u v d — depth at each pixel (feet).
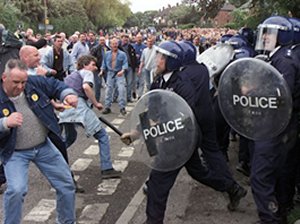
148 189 15.48
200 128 16.74
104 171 22.29
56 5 185.68
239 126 15.10
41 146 14.58
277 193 16.28
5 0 139.95
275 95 14.42
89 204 19.13
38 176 22.40
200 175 16.83
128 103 45.75
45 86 14.67
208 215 17.71
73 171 23.50
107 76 39.83
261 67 14.49
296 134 15.19
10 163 14.15
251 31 23.71
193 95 15.29
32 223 17.30
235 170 22.94
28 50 18.61
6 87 13.74
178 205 18.72
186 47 16.46
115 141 29.91
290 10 20.58
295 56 14.57
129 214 17.95
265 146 14.87
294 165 16.22
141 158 15.46
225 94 15.14
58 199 15.05
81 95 21.48
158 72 15.64
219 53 21.02
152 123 15.14
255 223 16.03
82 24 199.00
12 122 13.24
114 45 39.32
